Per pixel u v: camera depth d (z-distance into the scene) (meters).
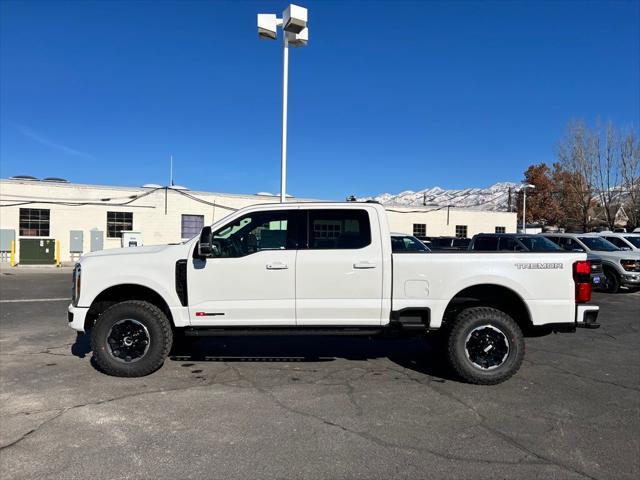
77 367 6.30
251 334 5.87
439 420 4.59
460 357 5.64
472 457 3.84
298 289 5.78
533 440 4.16
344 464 3.71
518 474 3.57
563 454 3.90
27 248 24.95
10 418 4.57
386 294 5.77
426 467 3.67
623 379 5.95
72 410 4.78
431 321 5.74
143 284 5.82
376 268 5.75
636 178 41.84
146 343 5.82
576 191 44.88
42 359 6.70
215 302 5.80
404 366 6.46
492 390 5.48
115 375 5.86
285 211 5.96
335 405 4.96
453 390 5.48
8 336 8.23
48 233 26.20
